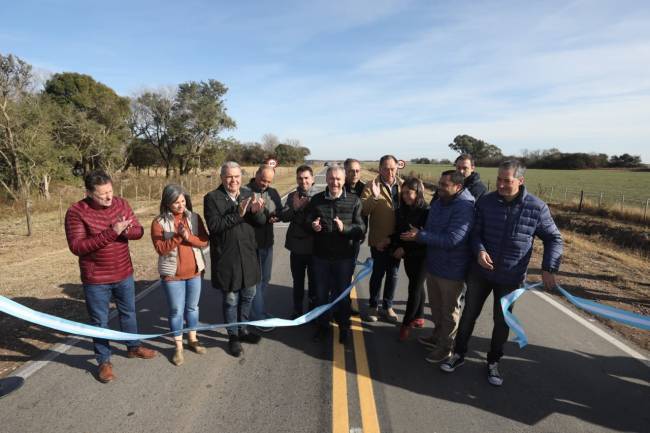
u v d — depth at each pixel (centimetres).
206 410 288
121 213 332
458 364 355
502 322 329
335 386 323
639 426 280
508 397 312
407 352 387
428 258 371
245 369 349
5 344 389
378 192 429
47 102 1593
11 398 300
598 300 548
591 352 392
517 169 311
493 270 328
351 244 395
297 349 389
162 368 349
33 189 1500
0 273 649
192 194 2273
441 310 377
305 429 269
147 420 277
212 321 460
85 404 294
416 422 279
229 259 362
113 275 326
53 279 615
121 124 2911
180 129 3694
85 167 2555
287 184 3031
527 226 316
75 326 312
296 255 445
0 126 1152
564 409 298
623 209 1427
